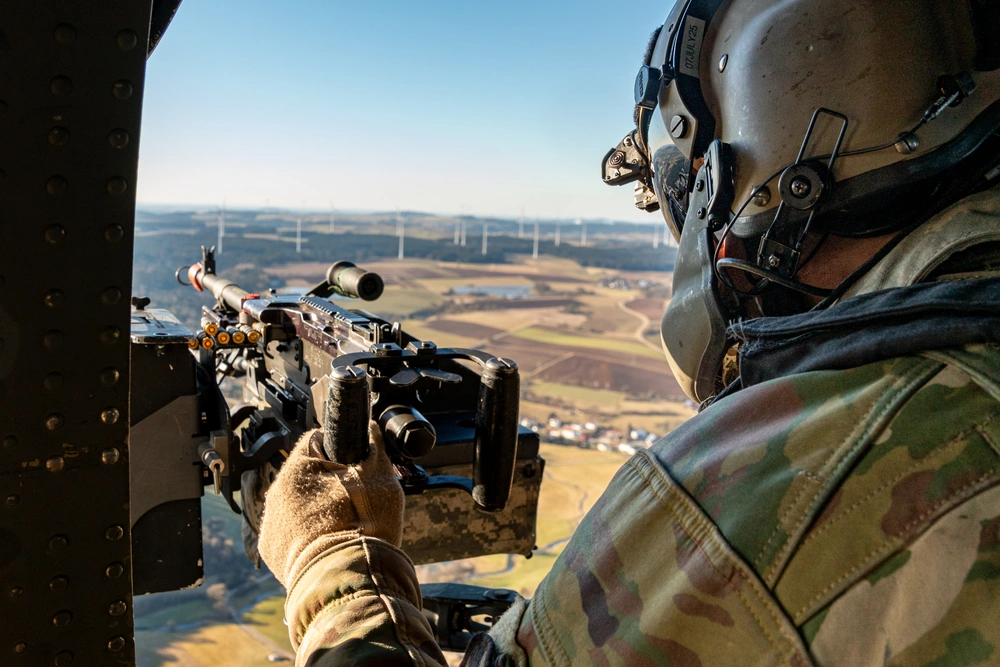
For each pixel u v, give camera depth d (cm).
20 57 33
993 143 38
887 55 40
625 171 65
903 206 40
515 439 68
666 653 32
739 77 46
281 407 112
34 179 34
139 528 101
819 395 33
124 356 38
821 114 41
